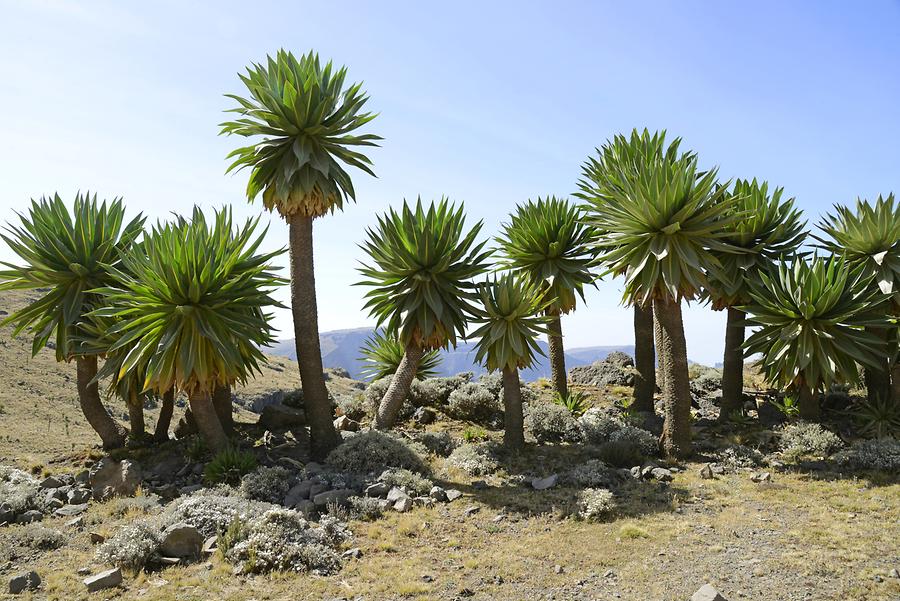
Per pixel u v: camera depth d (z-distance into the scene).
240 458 13.66
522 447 15.63
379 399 19.98
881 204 15.86
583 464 13.80
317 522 10.62
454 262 16.38
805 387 15.80
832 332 14.70
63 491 12.72
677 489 12.13
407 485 12.41
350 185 16.14
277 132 15.31
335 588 8.00
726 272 16.66
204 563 8.88
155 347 13.44
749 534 9.49
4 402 25.14
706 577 8.00
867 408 16.16
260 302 14.65
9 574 8.48
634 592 7.69
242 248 14.80
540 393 22.31
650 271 14.23
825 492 11.49
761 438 15.36
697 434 16.41
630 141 17.77
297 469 14.22
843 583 7.57
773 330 15.35
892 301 15.74
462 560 8.99
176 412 33.66
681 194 13.98
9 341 36.97
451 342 16.08
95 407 16.27
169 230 13.92
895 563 8.08
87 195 16.00
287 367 64.94
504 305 15.46
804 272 15.15
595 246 15.70
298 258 15.71
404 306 15.96
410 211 16.08
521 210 19.33
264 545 8.95
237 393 43.41
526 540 9.73
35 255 14.64
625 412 18.67
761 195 16.98
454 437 17.23
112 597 7.73
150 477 13.72
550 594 7.77
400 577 8.34
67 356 15.52
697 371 25.22
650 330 19.25
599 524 10.33
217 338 13.05
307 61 16.25
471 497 12.12
